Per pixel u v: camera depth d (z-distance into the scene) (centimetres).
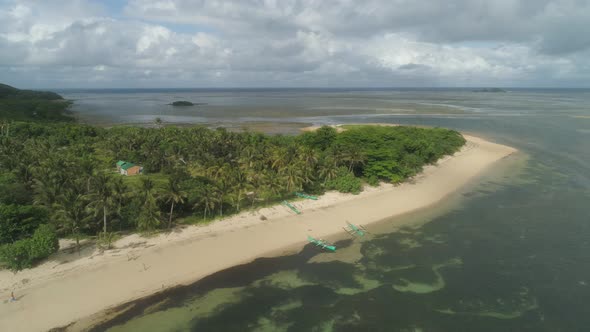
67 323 3981
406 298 4588
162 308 4288
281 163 8019
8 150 9275
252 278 4916
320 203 7394
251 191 7288
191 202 6450
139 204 5897
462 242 5966
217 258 5319
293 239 5962
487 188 8525
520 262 5384
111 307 4250
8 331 3822
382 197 7850
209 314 4231
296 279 4925
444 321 4209
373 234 6225
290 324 4122
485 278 5003
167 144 10562
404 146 10275
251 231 6125
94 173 7925
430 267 5259
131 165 9119
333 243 5894
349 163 8888
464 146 12800
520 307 4438
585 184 8794
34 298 4281
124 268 4934
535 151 12438
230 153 9788
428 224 6612
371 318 4238
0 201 5938
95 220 5631
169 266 5050
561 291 4728
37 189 6431
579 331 4056
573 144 13675
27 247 4700
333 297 4584
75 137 12506
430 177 9275
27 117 19150
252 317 4206
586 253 5606
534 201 7688
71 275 4722
